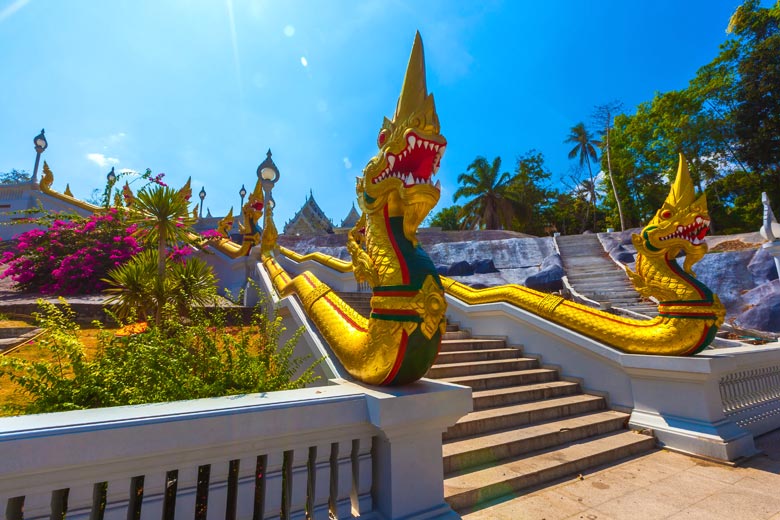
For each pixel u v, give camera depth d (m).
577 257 17.09
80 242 11.56
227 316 8.04
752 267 11.95
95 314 8.23
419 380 3.05
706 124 28.42
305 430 2.27
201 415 1.98
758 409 5.31
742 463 4.13
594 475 3.88
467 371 5.71
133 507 1.98
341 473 2.48
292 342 3.80
